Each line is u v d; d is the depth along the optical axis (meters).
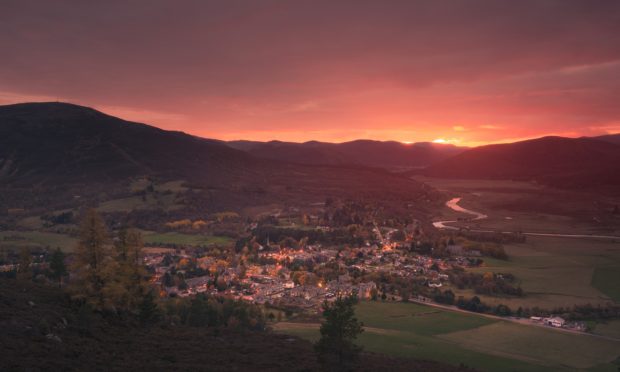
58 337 51.56
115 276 66.00
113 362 48.06
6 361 41.69
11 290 64.06
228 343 64.81
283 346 66.94
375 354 77.31
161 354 54.00
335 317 55.66
